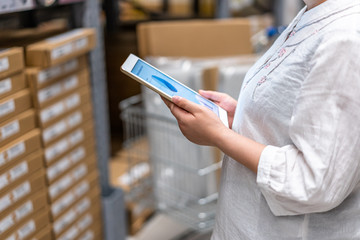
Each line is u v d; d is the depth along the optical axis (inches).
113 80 95.8
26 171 46.6
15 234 46.0
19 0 44.0
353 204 32.4
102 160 64.9
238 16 95.5
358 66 27.6
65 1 51.8
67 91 52.7
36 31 57.8
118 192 67.9
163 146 70.1
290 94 31.1
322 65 28.1
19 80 45.6
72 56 51.5
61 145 52.6
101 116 62.9
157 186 71.7
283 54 32.4
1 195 43.4
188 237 80.8
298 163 30.0
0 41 53.9
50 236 52.6
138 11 91.3
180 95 35.3
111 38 91.8
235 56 76.4
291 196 29.5
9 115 44.1
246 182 35.2
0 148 42.9
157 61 70.4
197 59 72.9
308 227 33.3
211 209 67.9
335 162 28.1
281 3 103.3
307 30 31.1
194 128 33.2
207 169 65.4
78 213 57.9
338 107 27.9
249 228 35.4
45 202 50.7
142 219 81.7
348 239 32.6
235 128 36.2
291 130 30.0
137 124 77.7
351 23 28.2
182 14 93.6
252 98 33.6
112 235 66.9
